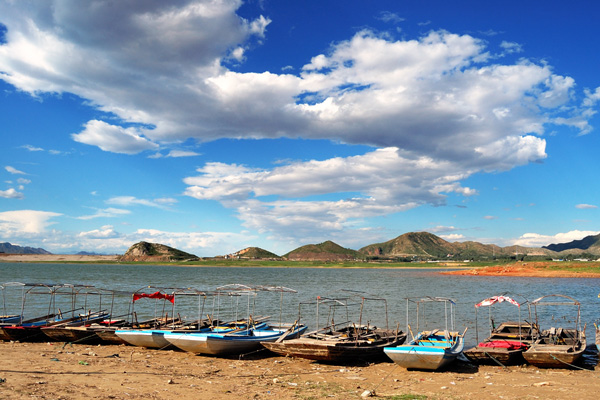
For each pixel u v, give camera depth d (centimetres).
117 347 3181
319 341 2744
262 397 1961
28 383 1948
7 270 19712
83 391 1892
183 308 5728
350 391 2109
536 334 3272
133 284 11300
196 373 2412
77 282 11781
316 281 14088
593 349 3353
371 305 6366
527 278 15150
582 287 10744
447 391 2119
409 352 2530
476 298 7838
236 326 3503
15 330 3356
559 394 2070
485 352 2677
